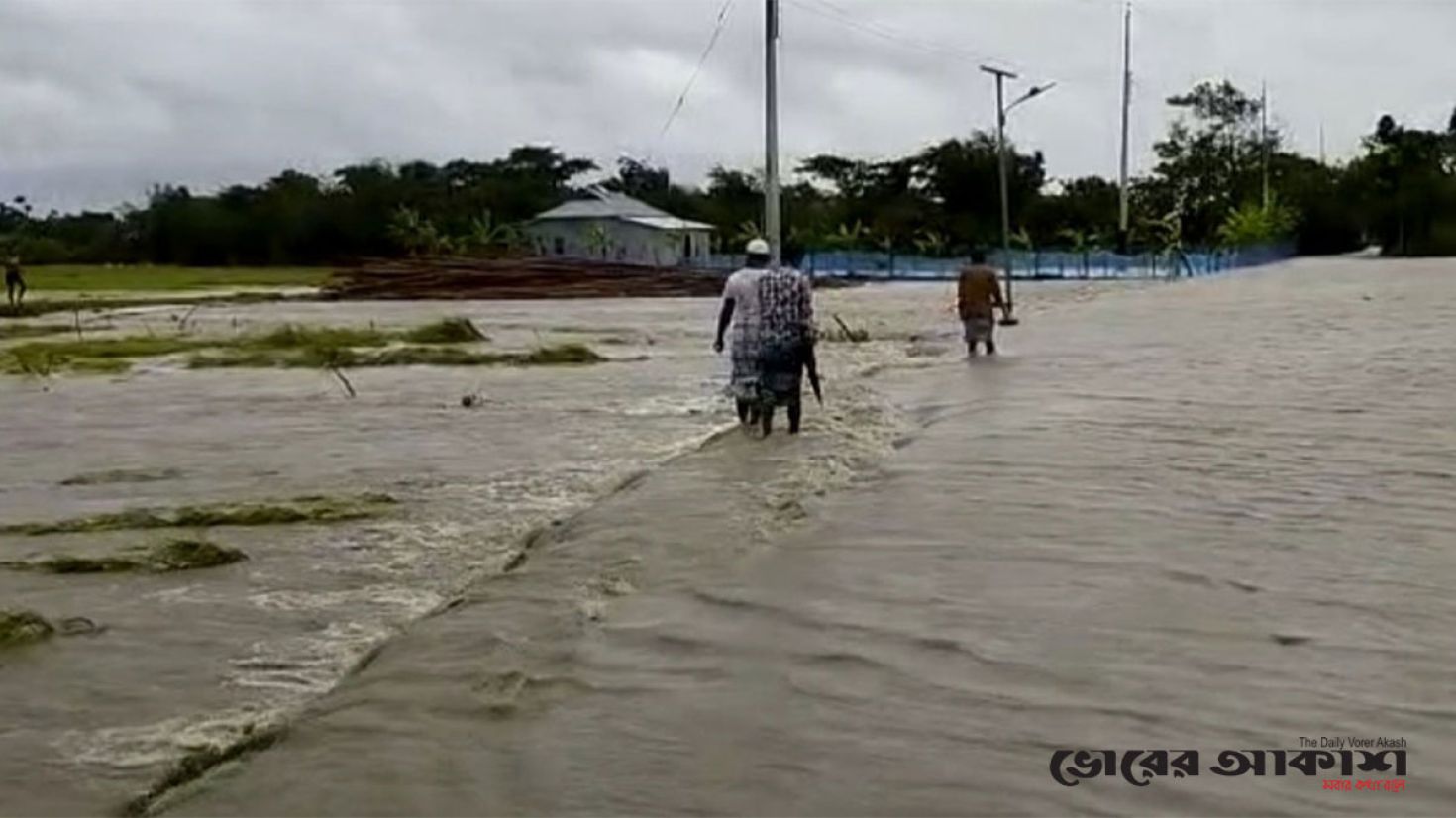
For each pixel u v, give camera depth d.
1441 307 33.91
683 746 5.99
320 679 7.47
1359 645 7.02
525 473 13.60
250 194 91.19
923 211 89.50
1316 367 20.06
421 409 18.92
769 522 10.30
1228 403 16.19
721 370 24.16
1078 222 90.44
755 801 5.40
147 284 64.75
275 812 5.55
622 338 32.69
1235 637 7.20
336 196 89.56
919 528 9.87
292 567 9.91
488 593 8.67
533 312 44.72
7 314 42.66
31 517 11.74
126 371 24.64
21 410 19.17
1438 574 8.33
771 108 39.78
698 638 7.50
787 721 6.21
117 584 9.46
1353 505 10.30
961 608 7.85
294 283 66.12
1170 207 98.44
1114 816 5.14
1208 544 9.19
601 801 5.46
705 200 93.56
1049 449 13.14
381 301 52.44
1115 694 6.40
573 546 9.86
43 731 6.70
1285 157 103.44
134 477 13.65
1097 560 8.84
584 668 7.05
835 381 20.52
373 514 11.70
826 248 76.94
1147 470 11.84
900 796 5.38
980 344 26.20
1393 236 94.56
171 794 5.84
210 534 11.01
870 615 7.77
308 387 21.81
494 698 6.67
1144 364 21.30
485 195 90.31
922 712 6.25
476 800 5.55
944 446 13.59
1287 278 56.81
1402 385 17.62
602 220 79.50
